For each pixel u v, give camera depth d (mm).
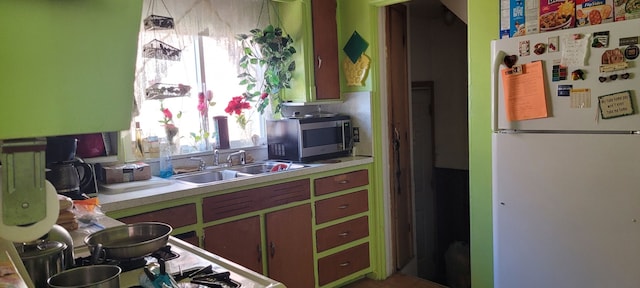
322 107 3639
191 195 2316
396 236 3574
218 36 3012
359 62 3324
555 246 1904
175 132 2840
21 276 861
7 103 514
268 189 2670
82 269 1012
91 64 566
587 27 1794
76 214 1582
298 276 2852
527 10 2219
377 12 3293
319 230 2977
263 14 3227
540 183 1932
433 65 4574
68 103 552
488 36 2398
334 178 3055
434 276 4629
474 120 2502
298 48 3217
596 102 1766
